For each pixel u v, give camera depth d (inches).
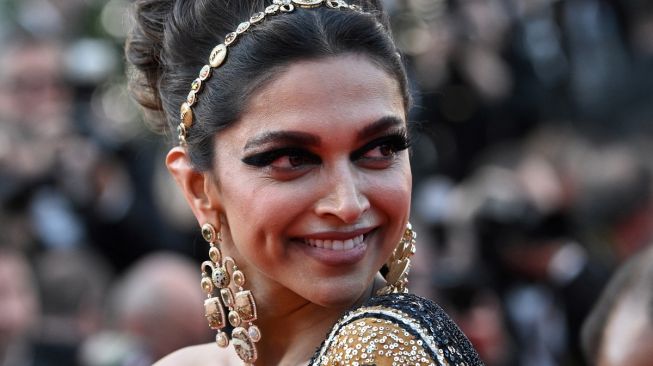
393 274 119.6
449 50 355.3
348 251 112.2
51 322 280.4
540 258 287.7
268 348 123.1
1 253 280.8
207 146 118.3
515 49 371.2
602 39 387.2
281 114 111.3
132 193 358.3
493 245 289.4
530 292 287.7
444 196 330.6
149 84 129.6
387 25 118.8
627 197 267.7
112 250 353.4
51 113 381.7
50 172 352.2
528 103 365.1
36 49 385.4
